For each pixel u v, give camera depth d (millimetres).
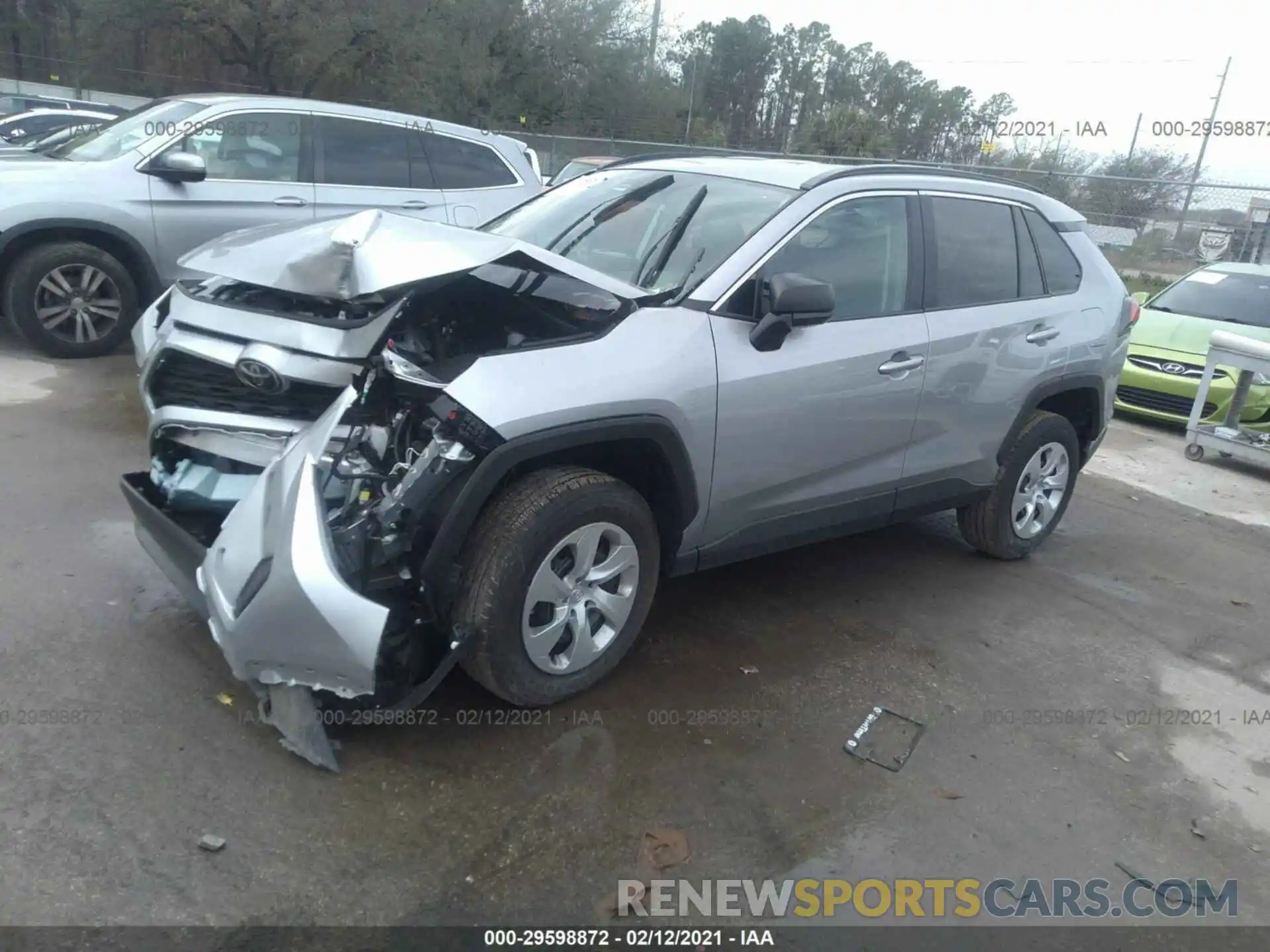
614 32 36906
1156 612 4887
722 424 3514
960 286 4492
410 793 2916
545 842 2795
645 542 3428
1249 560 5820
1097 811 3258
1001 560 5309
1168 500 6898
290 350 3082
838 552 5195
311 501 2746
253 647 2771
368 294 3064
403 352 3033
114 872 2494
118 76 35312
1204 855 3109
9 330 7617
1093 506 6543
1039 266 4949
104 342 7070
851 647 4125
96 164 6949
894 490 4371
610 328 3322
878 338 4027
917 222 4336
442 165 8180
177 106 7328
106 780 2801
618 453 3387
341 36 30953
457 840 2758
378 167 7859
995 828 3113
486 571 3021
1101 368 5191
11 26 38969
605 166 4887
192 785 2828
